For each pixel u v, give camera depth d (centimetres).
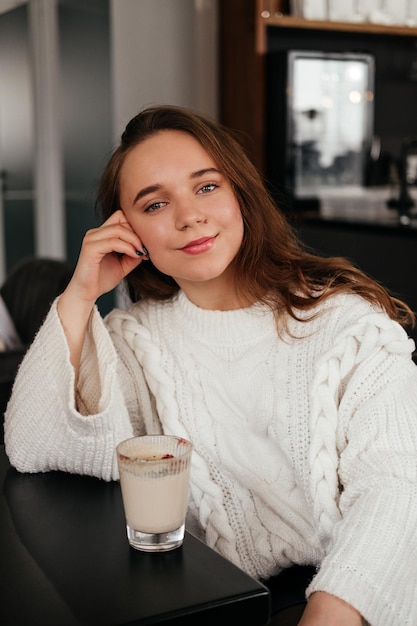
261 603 94
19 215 480
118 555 104
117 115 439
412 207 424
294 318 137
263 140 412
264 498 138
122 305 450
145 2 434
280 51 401
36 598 93
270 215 142
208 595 93
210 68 438
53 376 132
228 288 143
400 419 122
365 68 423
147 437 110
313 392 130
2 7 454
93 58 446
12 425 134
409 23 432
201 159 134
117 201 143
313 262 145
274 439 136
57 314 135
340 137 424
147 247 137
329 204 429
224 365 140
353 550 110
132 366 148
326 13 411
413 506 115
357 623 105
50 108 470
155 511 103
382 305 138
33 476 133
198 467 138
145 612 90
